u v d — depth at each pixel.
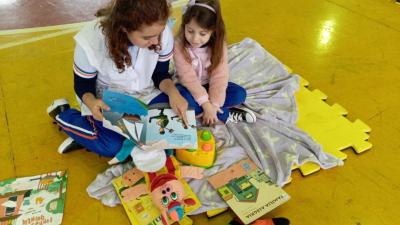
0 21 1.96
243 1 2.29
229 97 1.44
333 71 1.80
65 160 1.33
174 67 1.49
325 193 1.27
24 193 1.20
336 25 2.12
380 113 1.58
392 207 1.24
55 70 1.69
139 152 1.19
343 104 1.62
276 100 1.56
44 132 1.42
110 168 1.27
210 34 1.28
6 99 1.54
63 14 2.05
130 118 1.17
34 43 1.83
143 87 1.28
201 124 1.42
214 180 1.25
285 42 1.97
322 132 1.46
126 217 1.16
